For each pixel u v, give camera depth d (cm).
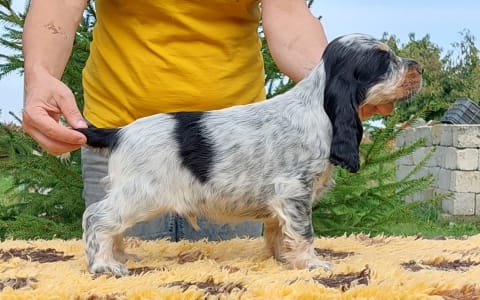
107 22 120
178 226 134
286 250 94
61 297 78
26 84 99
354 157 92
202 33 117
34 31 104
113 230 93
